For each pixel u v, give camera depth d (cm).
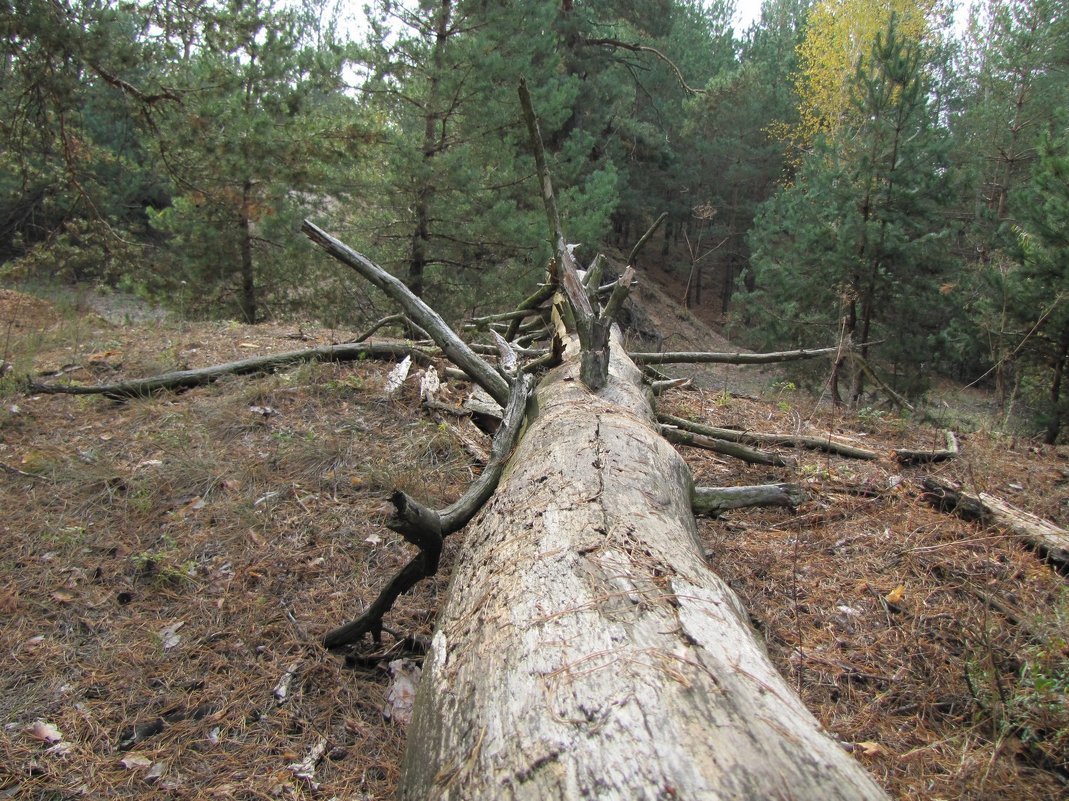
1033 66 1869
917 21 2395
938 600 322
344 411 513
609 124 2331
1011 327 941
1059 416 925
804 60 2945
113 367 619
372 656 289
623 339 617
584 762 131
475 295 1215
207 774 232
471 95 1140
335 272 1202
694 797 120
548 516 222
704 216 960
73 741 244
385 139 1022
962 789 221
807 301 1187
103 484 409
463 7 1133
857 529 390
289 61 1070
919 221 1112
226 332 768
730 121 2691
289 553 352
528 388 373
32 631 297
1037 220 929
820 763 131
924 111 1112
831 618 311
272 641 296
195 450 448
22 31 677
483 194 1229
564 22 1898
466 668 175
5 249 1185
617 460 261
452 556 352
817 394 1164
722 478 458
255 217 934
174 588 328
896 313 1135
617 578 184
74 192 937
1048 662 268
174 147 854
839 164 1185
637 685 145
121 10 774
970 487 441
